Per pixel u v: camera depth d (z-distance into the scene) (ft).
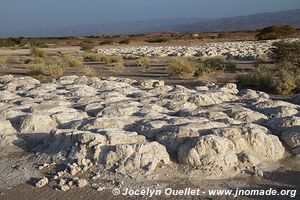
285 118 31.01
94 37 354.54
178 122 30.19
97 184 24.29
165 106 38.27
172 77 69.26
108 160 25.93
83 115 34.58
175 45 196.54
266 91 54.65
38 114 33.76
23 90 50.65
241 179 24.52
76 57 110.01
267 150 27.09
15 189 24.44
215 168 25.14
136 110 34.91
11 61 110.93
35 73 78.84
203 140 25.85
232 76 68.28
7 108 36.68
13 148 30.89
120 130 28.84
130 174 24.93
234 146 26.58
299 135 28.32
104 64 95.96
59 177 25.43
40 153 28.99
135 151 26.08
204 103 40.06
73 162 26.61
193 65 72.59
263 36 209.97
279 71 64.75
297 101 44.55
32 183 25.05
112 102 38.70
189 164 25.63
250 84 58.80
